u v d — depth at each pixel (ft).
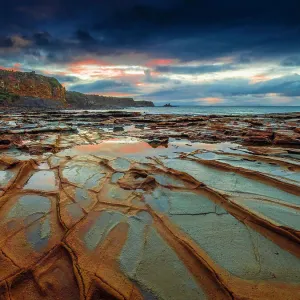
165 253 12.94
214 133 62.69
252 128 69.82
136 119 126.72
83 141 51.31
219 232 14.93
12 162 28.58
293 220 16.17
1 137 51.65
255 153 37.09
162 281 11.00
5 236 14.67
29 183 23.77
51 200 19.84
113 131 72.69
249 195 20.27
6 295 10.43
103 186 22.54
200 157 34.37
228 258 12.48
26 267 11.88
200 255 12.61
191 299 10.06
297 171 26.84
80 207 18.33
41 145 42.60
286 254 12.86
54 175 26.32
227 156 35.01
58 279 11.27
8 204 19.07
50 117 147.84
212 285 10.78
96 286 10.64
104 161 31.42
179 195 20.59
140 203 18.98
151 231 15.08
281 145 45.32
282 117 128.36
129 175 25.73
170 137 59.36
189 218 16.69
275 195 20.35
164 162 31.55
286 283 10.85
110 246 13.51
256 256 12.67
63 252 13.12
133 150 40.96
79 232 14.89
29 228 15.57
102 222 16.15
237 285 10.68
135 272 11.53
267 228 15.15
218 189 21.58
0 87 534.78
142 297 10.14
